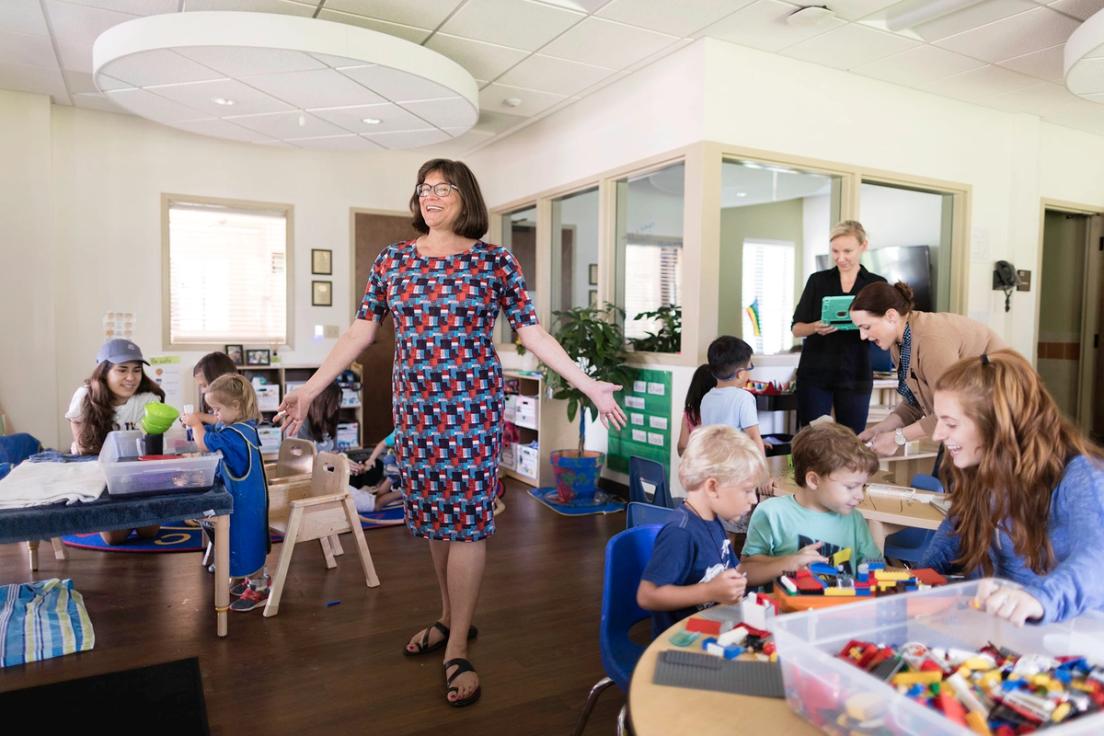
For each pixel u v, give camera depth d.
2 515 2.08
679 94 4.36
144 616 2.89
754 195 6.23
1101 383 6.40
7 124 5.21
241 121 4.84
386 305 2.43
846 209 4.78
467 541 2.33
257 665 2.48
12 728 2.02
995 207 5.52
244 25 3.43
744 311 7.09
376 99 4.29
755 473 1.56
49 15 3.83
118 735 1.97
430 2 3.71
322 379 2.42
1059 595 1.09
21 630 2.64
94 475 2.42
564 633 2.77
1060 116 5.63
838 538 1.80
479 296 2.25
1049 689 0.87
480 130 6.18
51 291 5.41
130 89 4.12
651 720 0.93
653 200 5.23
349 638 2.71
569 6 3.77
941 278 5.53
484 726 2.12
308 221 6.51
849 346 3.62
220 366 3.69
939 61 4.48
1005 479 1.30
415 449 2.30
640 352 4.85
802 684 0.93
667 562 1.53
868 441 2.56
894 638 1.08
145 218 5.89
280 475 3.66
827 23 3.95
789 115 4.48
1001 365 1.33
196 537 3.93
